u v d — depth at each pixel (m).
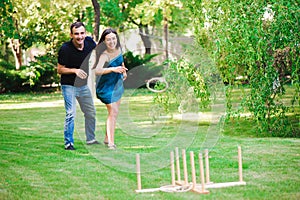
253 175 4.84
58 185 4.60
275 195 4.11
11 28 9.81
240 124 8.74
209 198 4.06
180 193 4.26
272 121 7.59
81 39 6.19
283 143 6.65
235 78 7.63
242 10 7.33
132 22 19.92
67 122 6.39
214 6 7.63
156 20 18.88
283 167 5.17
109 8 17.88
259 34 7.13
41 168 5.32
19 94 17.02
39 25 18.39
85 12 18.36
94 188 4.48
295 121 8.61
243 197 4.07
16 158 5.86
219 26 7.54
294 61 7.03
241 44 7.29
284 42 7.03
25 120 9.99
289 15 6.96
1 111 11.83
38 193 4.32
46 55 18.39
